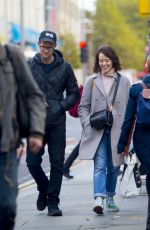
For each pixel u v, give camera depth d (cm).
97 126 1227
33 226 1148
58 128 1222
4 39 6700
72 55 8238
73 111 1670
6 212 764
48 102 1217
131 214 1249
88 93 1251
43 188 1259
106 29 11944
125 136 1095
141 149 1052
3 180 757
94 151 1230
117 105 1241
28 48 7462
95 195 1225
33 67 1227
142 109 1043
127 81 1252
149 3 2716
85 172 1959
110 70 1248
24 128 779
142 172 1428
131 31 14500
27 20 7975
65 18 10912
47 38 1209
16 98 775
